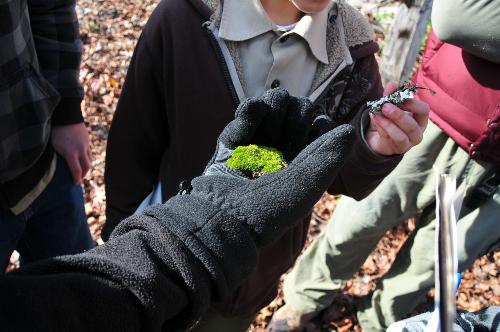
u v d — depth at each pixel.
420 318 0.46
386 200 0.87
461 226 0.84
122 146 0.72
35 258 0.86
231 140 0.44
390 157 0.56
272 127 0.44
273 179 0.35
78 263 0.29
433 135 0.80
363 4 2.18
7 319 0.24
